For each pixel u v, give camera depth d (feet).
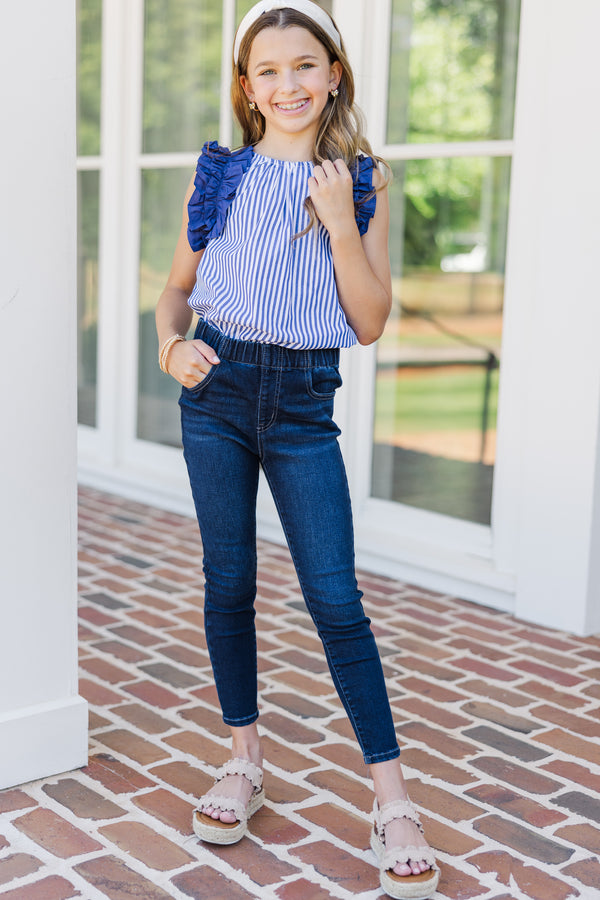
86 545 14.70
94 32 17.47
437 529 13.37
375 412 14.08
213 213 6.62
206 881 6.68
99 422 18.12
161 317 7.02
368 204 6.48
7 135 7.22
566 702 9.75
